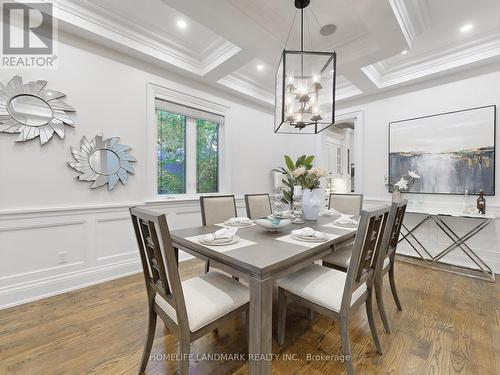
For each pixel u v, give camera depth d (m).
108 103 2.66
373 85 3.48
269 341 1.21
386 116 3.75
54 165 2.33
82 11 2.31
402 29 2.27
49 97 2.29
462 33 2.65
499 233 2.87
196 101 3.52
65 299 2.23
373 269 1.61
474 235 3.03
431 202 3.34
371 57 2.72
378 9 1.99
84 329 1.78
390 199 3.71
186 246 1.68
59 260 2.36
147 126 2.99
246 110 4.30
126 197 2.82
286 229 2.03
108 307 2.09
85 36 2.45
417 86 3.45
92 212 2.56
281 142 4.97
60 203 2.37
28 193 2.20
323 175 2.33
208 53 3.08
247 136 4.33
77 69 2.45
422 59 3.14
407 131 3.53
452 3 2.20
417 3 2.17
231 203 2.74
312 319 1.94
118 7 2.34
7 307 2.07
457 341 1.65
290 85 1.99
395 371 1.39
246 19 2.20
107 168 2.65
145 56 2.83
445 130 3.21
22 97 2.16
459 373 1.38
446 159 3.20
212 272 1.68
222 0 1.97
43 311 2.02
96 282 2.57
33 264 2.22
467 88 3.05
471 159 3.02
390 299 2.24
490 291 2.39
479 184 2.97
